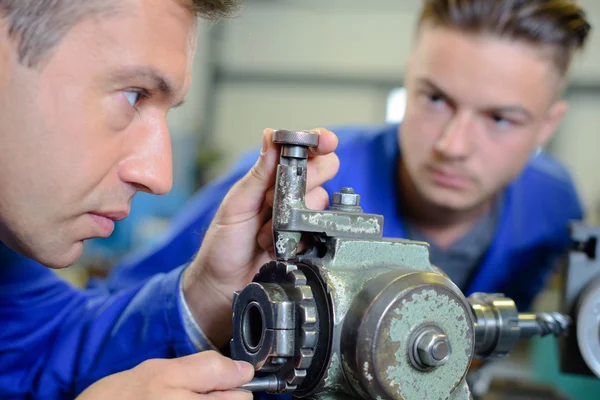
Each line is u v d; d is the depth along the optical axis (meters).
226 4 0.58
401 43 4.84
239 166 1.18
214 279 0.70
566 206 1.32
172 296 0.71
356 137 1.26
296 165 0.53
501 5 0.94
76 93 0.49
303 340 0.48
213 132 5.01
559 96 1.14
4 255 0.76
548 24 0.97
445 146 0.99
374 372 0.46
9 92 0.49
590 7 4.40
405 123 1.09
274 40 4.94
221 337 0.71
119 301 0.77
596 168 4.48
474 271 1.22
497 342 0.65
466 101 0.98
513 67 0.96
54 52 0.48
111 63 0.49
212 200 1.13
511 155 1.04
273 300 0.48
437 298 0.49
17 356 0.75
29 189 0.51
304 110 4.98
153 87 0.53
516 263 1.23
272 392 0.51
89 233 0.55
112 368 0.71
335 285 0.48
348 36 4.89
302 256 0.53
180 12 0.53
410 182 1.14
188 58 0.56
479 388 1.14
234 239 0.68
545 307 2.05
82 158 0.51
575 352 0.74
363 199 1.19
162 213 3.09
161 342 0.70
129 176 0.54
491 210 1.20
